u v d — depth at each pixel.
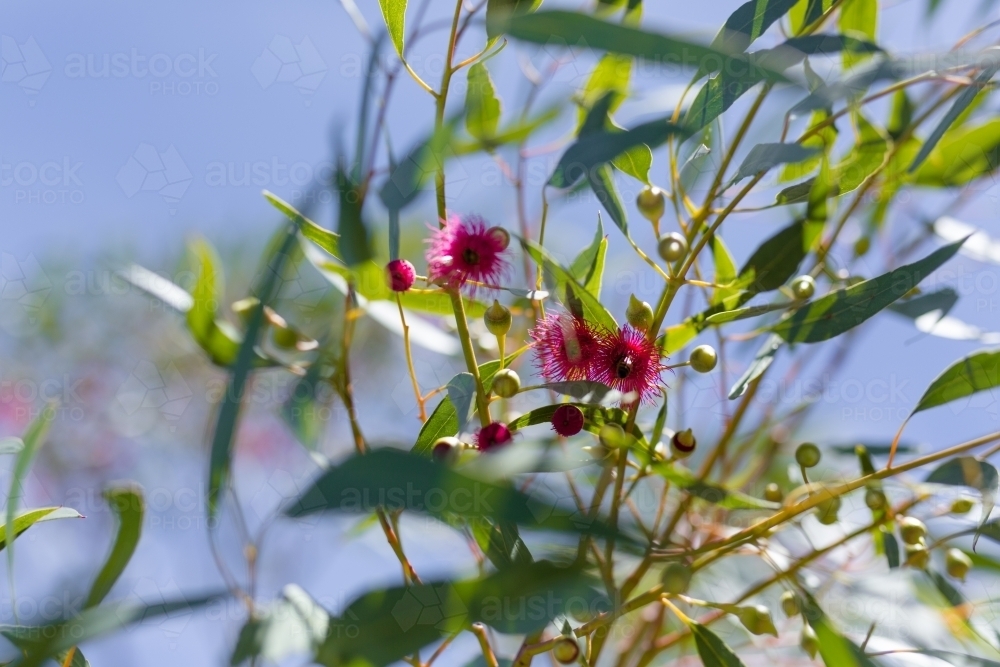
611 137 0.79
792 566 0.85
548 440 0.76
